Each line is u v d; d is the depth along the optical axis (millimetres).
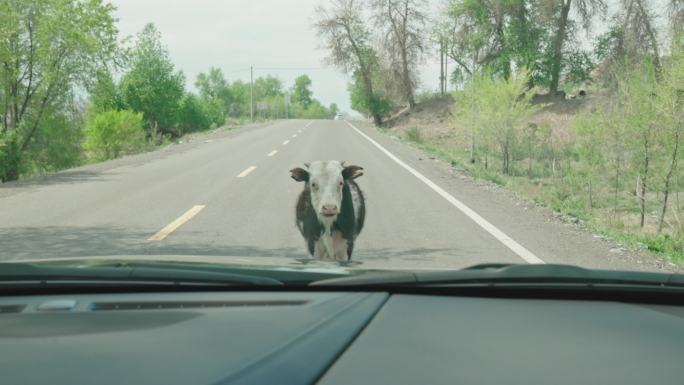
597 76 41906
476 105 23031
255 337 1181
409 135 37906
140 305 1548
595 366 1146
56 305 1524
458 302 1693
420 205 11312
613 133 14023
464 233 8672
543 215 10562
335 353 1125
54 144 28969
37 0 25062
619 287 1823
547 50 47812
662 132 12375
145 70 55375
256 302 1598
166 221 9492
